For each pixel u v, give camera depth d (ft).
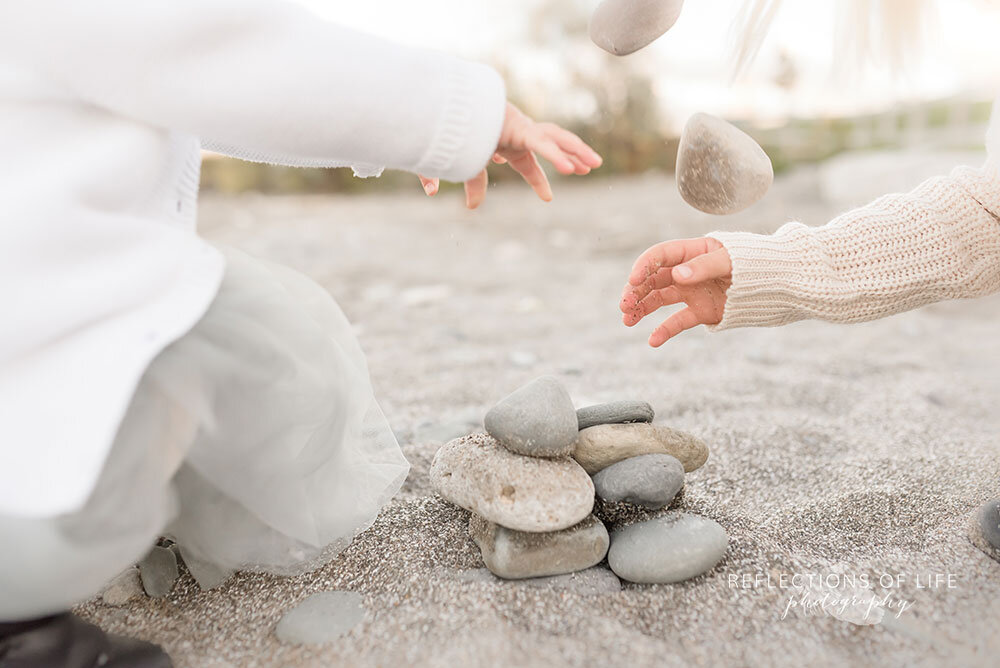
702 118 2.26
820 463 2.92
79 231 1.75
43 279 1.73
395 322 5.22
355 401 2.29
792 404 3.53
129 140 1.84
